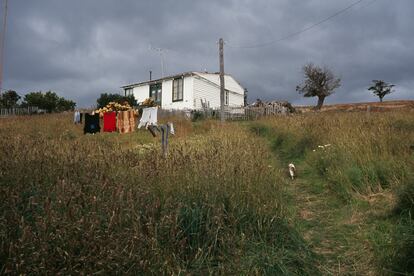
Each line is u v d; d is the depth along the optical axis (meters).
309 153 9.09
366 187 5.90
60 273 2.63
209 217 3.90
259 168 5.42
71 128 15.88
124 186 3.94
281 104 28.16
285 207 4.86
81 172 4.38
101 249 2.81
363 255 3.95
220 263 3.62
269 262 3.60
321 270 3.73
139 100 33.28
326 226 4.88
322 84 38.16
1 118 22.39
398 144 7.23
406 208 4.65
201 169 4.76
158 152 6.23
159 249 3.25
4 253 2.78
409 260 3.47
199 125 18.17
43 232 2.82
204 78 30.14
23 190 3.72
